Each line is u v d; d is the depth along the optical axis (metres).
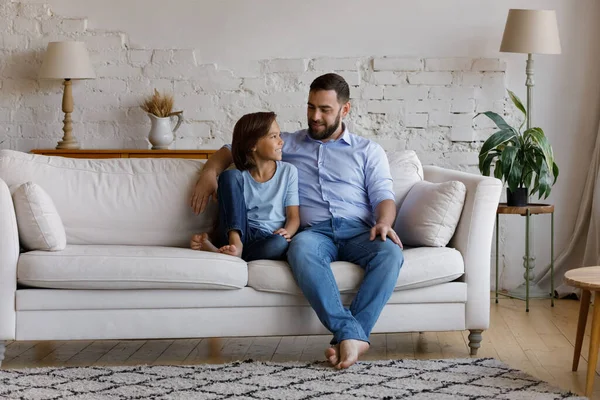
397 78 4.90
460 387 2.85
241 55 4.91
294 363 3.15
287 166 3.50
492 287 4.98
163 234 3.51
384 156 3.61
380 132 4.93
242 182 3.41
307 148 3.61
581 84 4.84
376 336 3.78
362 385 2.86
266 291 3.17
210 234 3.54
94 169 3.58
